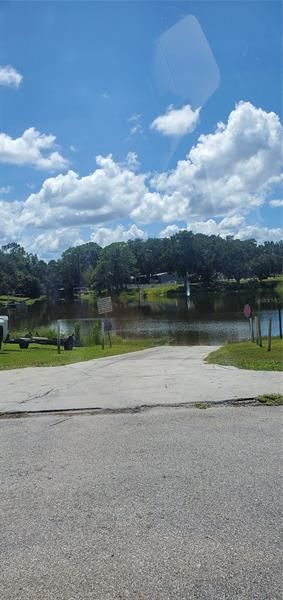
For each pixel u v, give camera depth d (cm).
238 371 912
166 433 490
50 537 289
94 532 293
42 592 239
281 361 1054
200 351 1783
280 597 231
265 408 581
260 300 4344
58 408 617
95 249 8694
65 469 397
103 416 572
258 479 361
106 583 245
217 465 393
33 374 1005
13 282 9456
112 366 1162
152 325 3991
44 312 6394
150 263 6316
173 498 334
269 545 273
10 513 321
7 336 2052
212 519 303
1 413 600
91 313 5888
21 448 458
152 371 989
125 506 325
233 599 230
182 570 253
